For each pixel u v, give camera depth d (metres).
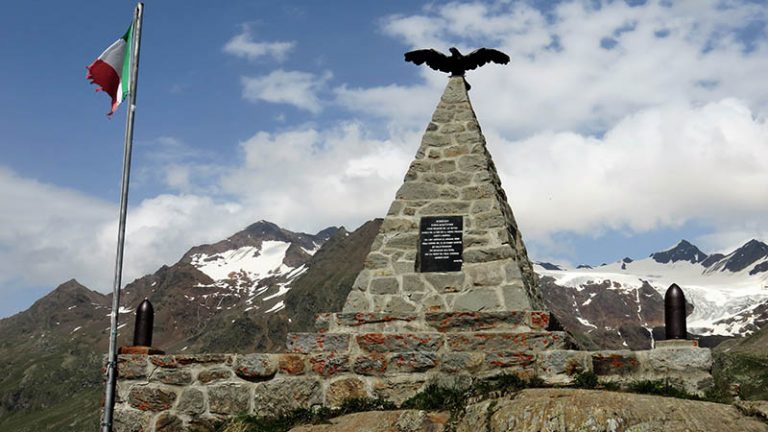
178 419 16.75
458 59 20.77
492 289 17.78
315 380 16.59
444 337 16.66
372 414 15.38
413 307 17.95
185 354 17.05
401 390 16.30
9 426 149.75
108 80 18.91
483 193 18.89
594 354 15.62
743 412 13.54
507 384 15.52
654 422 13.18
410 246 18.58
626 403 13.67
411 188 19.19
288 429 15.80
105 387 16.92
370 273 18.41
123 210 17.45
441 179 19.20
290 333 17.23
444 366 16.27
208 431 16.64
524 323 16.92
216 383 16.83
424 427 14.74
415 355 16.44
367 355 16.61
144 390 16.89
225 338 146.38
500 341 16.50
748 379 32.31
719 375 16.23
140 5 18.77
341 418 15.71
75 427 127.62
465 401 15.10
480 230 18.48
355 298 18.22
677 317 15.84
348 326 17.61
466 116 19.91
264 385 16.69
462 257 18.33
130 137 17.98
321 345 17.03
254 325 148.38
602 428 13.18
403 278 18.23
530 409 13.85
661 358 15.43
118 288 17.05
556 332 16.44
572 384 15.41
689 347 15.43
